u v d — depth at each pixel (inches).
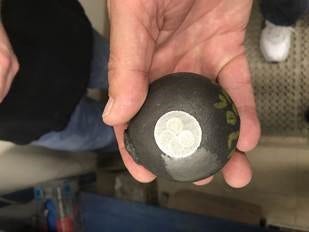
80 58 12.9
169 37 7.6
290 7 15.0
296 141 16.6
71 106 12.9
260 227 13.1
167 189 18.2
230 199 16.9
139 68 6.5
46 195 16.4
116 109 6.4
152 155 6.2
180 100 6.2
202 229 14.0
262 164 16.9
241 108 7.4
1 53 9.0
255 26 16.8
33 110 11.9
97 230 16.4
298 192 16.4
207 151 6.1
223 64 7.7
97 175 18.9
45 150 17.7
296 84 16.5
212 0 7.6
